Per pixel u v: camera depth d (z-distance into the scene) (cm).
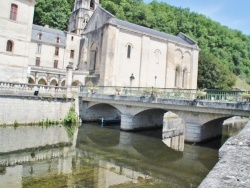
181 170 1539
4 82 2500
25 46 3403
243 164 419
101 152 1909
